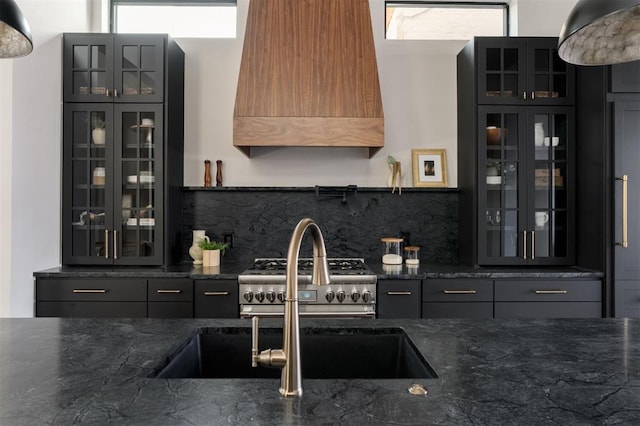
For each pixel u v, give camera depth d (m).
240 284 2.80
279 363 0.93
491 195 3.19
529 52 3.14
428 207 3.56
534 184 3.15
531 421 0.83
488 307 2.89
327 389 0.97
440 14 3.73
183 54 3.52
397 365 1.53
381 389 0.97
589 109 3.03
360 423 0.82
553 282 2.91
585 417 0.85
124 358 1.19
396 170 3.50
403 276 2.86
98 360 1.17
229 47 3.58
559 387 0.99
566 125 3.17
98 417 0.83
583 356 1.22
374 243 3.55
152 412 0.85
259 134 2.98
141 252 3.17
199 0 3.75
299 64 3.08
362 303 2.81
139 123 3.15
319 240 1.01
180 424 0.81
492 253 3.16
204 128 3.56
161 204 3.14
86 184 3.17
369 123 3.01
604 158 2.90
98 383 1.00
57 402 0.90
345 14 3.16
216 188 3.48
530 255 3.15
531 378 1.05
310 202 3.54
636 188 2.89
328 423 0.81
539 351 1.27
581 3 1.18
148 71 3.14
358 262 3.33
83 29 3.49
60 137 3.15
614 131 2.88
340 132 3.00
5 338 1.37
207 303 2.83
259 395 0.93
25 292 2.81
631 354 1.24
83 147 3.17
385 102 3.62
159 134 3.13
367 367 1.54
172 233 3.27
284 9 3.15
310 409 0.87
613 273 2.89
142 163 3.19
